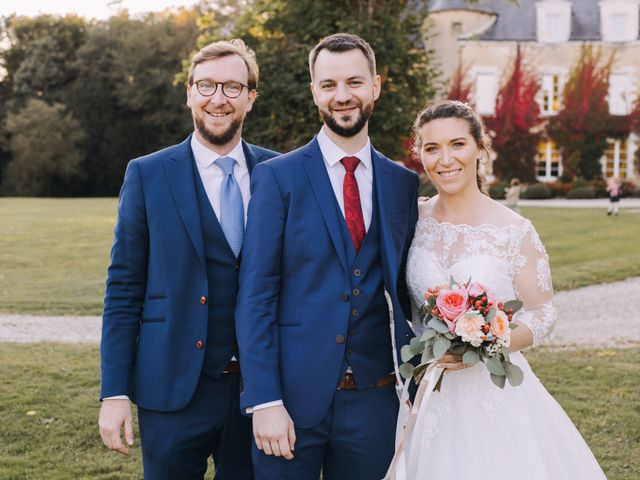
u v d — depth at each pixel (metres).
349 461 2.50
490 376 2.47
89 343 7.02
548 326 2.62
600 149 30.84
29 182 41.44
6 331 7.52
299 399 2.43
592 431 4.49
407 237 2.75
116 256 2.68
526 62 30.84
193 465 2.71
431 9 30.92
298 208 2.48
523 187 30.58
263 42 14.20
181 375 2.60
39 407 5.03
